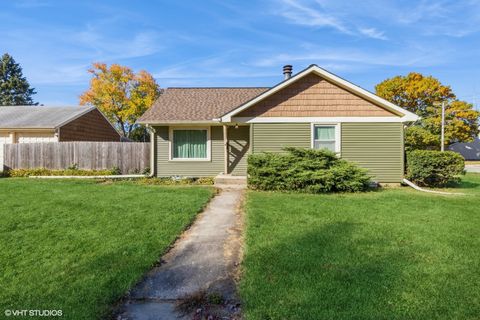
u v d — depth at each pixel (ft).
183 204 24.22
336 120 38.11
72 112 69.31
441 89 117.60
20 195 27.84
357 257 13.25
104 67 122.83
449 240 15.57
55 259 13.25
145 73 126.52
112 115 126.11
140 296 10.72
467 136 112.16
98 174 48.75
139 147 51.26
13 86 164.96
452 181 38.99
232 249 15.03
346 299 9.87
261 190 32.99
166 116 43.39
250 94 52.21
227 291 11.00
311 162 32.04
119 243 15.24
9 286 10.92
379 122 38.06
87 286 10.94
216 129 44.04
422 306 9.50
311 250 14.07
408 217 20.31
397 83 122.42
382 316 8.98
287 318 8.95
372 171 38.11
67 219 19.48
